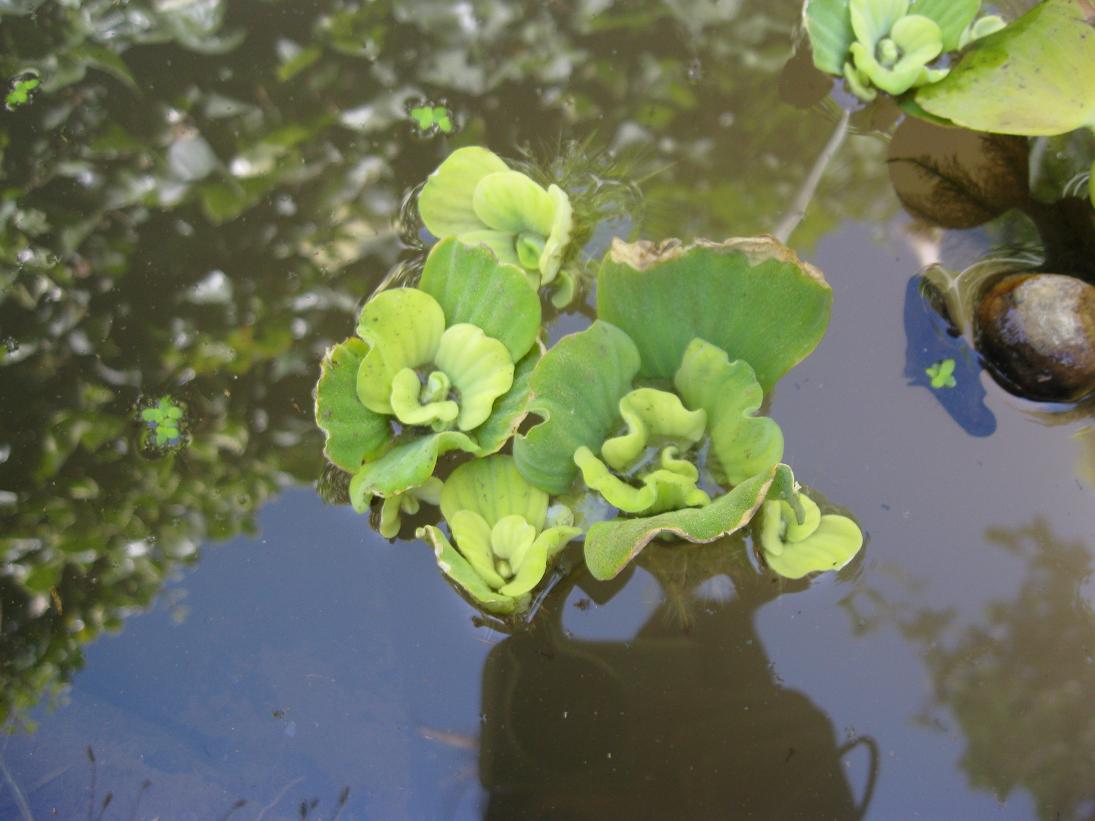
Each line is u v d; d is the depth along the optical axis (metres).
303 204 0.73
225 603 0.67
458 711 0.65
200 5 0.77
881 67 0.71
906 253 0.70
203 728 0.65
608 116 0.74
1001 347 0.67
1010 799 0.63
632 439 0.64
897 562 0.66
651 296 0.65
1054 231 0.70
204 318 0.71
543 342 0.69
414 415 0.65
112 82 0.75
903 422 0.68
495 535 0.65
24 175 0.74
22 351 0.70
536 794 0.63
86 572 0.67
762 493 0.61
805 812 0.63
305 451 0.69
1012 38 0.70
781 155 0.73
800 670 0.65
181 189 0.73
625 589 0.66
